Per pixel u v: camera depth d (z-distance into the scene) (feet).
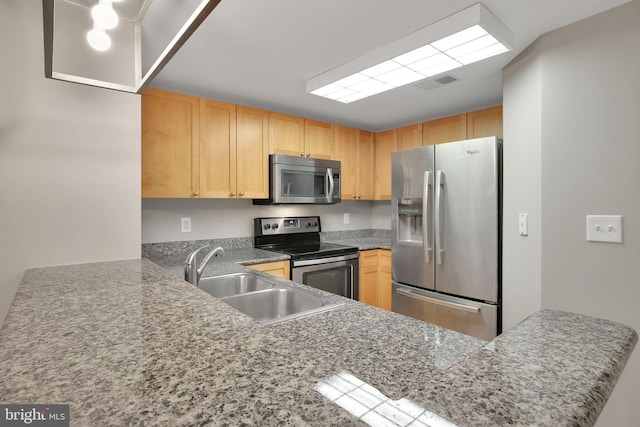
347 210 12.69
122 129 5.14
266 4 4.62
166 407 1.22
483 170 7.16
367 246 10.53
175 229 8.75
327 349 2.53
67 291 3.15
